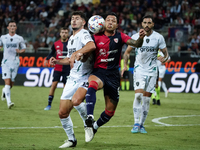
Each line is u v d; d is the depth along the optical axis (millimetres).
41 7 93000
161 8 86688
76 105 18422
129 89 67312
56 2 94750
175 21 83062
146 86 24859
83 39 18391
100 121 19438
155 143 20031
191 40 74188
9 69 36969
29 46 76062
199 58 64625
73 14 19531
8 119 28906
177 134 23344
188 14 85500
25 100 46031
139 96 24047
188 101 49312
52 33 80062
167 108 40375
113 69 19281
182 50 72750
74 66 19156
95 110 37031
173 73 65062
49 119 29500
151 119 30922
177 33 74125
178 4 87312
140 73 24594
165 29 77312
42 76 69562
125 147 18688
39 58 69812
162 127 26469
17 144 18750
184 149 18328
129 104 43656
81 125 26641
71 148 18172
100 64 19188
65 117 18344
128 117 31969
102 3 91500
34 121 28125
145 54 24656
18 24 78312
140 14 85438
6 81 36688
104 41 19109
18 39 37438
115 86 19234
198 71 64062
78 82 19047
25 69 70562
